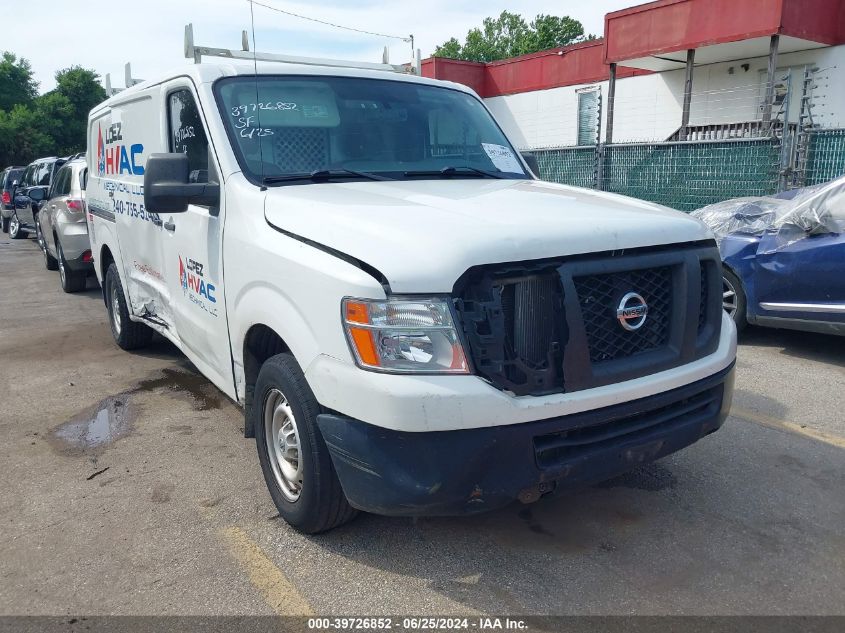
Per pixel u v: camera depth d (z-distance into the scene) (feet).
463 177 13.73
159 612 9.32
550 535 11.10
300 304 9.75
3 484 13.07
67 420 16.37
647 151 37.81
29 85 212.43
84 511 12.00
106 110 19.85
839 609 9.23
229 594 9.69
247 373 12.06
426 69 70.28
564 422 8.77
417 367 8.49
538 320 8.89
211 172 12.63
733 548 10.69
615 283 9.44
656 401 9.56
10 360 21.52
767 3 42.75
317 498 10.18
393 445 8.59
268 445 11.47
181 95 14.01
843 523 11.39
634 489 12.59
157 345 22.93
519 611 9.27
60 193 34.58
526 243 8.77
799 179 32.42
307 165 12.63
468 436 8.41
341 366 9.02
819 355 21.09
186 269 14.14
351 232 9.40
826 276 19.51
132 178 17.48
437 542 10.93
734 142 34.09
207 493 12.62
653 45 49.57
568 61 63.72
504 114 71.31
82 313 28.84
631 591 9.66
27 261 47.75
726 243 21.94
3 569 10.31
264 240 10.80
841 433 15.07
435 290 8.45
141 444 14.88
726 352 10.78
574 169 41.75
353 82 14.30
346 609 9.36
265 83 13.42
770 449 14.25
